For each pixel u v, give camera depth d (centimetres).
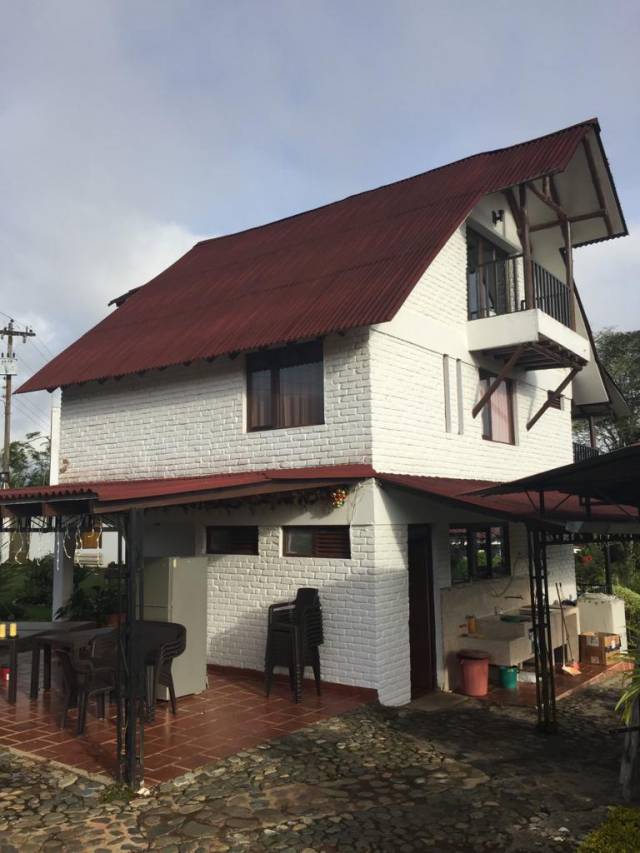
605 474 765
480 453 1333
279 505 1122
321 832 580
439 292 1246
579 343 1404
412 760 757
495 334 1280
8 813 607
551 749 817
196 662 1008
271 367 1191
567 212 1505
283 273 1359
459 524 1253
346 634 1034
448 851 551
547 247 1634
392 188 1577
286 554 1123
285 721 882
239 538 1186
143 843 558
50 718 880
